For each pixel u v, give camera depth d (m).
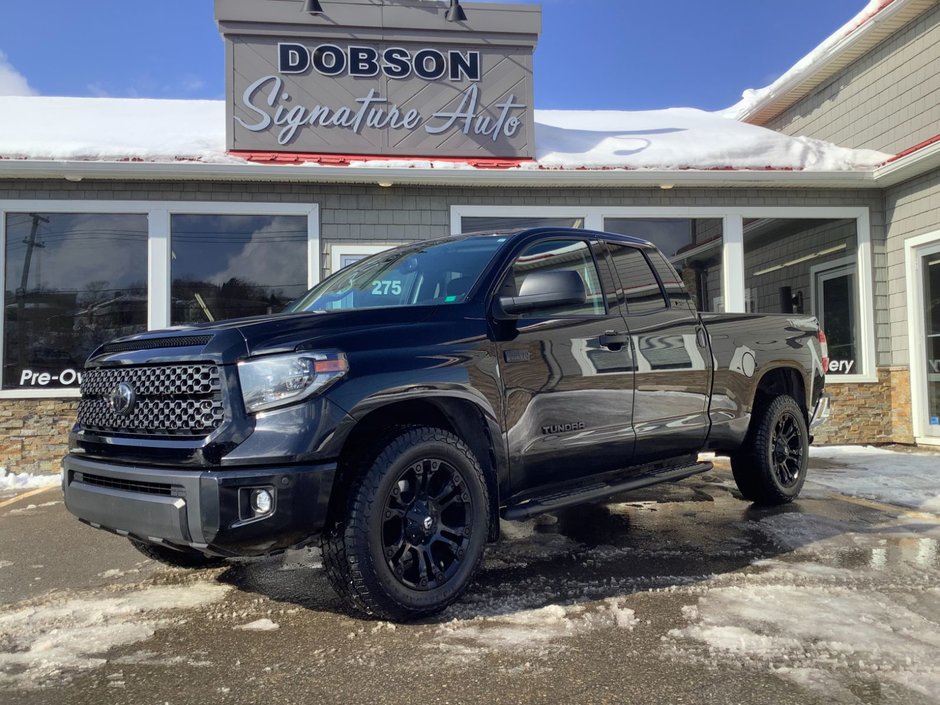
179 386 2.97
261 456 2.80
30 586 3.81
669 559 4.11
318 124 8.98
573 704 2.40
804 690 2.47
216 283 8.67
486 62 9.31
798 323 5.82
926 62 9.54
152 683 2.60
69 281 8.40
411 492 3.20
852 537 4.57
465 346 3.41
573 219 9.32
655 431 4.40
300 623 3.18
